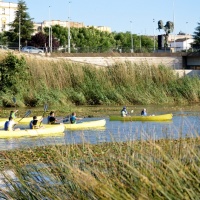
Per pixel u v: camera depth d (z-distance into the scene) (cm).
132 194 843
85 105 6931
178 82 7394
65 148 1206
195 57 10394
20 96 6800
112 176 949
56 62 7475
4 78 6975
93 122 4300
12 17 18050
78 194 892
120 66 7488
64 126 4012
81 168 1019
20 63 7081
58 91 7006
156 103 6988
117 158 1003
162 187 829
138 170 903
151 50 11050
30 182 1006
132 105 6869
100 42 16838
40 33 13525
